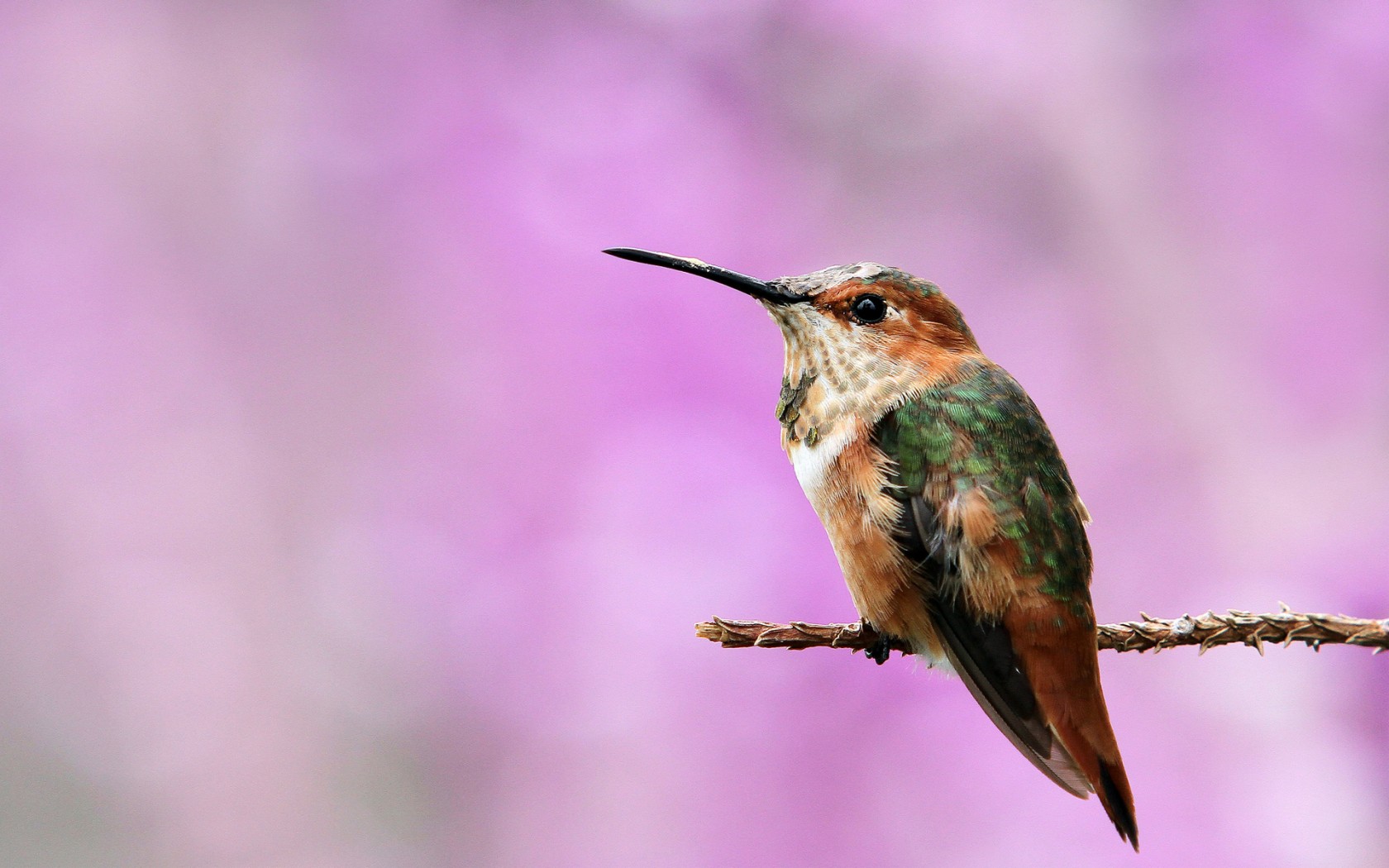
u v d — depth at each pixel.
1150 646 2.01
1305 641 2.00
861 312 2.04
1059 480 2.03
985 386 2.03
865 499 2.03
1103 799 2.02
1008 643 2.02
